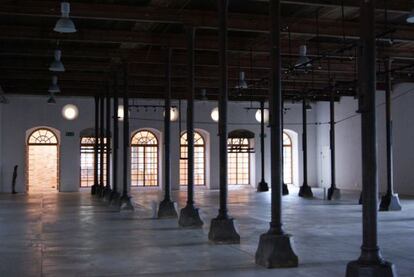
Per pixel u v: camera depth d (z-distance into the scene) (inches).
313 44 653.3
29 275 289.3
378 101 996.6
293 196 930.1
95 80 840.3
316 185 1204.5
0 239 422.3
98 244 394.9
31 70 812.0
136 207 716.7
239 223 523.8
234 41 625.9
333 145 866.8
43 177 1091.3
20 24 574.2
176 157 1118.4
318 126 1202.6
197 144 1170.0
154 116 1124.5
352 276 245.6
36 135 1089.4
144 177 1133.7
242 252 356.5
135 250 367.2
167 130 581.3
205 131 1145.4
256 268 301.9
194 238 423.2
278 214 313.0
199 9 510.3
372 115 251.4
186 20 507.2
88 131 1092.5
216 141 1146.0
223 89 403.9
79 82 920.3
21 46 659.4
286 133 1219.9
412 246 381.4
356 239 415.8
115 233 454.9
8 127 1056.8
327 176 1165.7
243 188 1167.6
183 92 1023.0
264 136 1085.1
